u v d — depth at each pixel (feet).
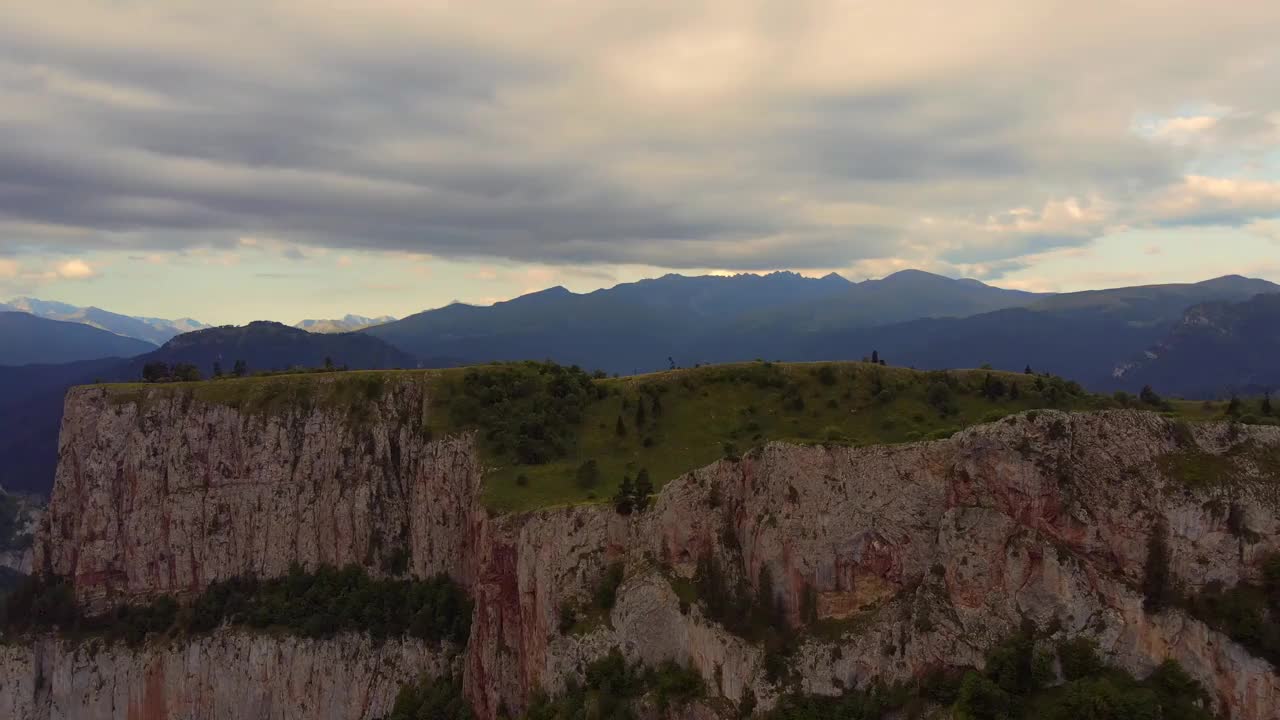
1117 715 281.95
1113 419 333.62
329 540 573.74
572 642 407.44
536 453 528.22
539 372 627.87
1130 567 313.32
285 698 533.55
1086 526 318.45
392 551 566.77
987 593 324.19
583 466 510.17
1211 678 294.66
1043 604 315.58
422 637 521.65
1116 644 304.50
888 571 348.59
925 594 335.47
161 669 545.03
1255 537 306.76
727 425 546.67
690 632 386.11
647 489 439.63
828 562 357.41
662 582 401.08
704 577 394.52
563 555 430.20
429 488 550.77
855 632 343.26
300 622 548.72
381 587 555.69
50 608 572.10
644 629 398.21
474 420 565.53
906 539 347.77
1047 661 303.89
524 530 446.19
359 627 538.47
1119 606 307.17
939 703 316.60
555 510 439.22
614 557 427.74
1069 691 295.48
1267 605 297.74
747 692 353.92
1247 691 289.53
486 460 530.27
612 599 412.98
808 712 336.08
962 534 332.39
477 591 476.95
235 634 548.72
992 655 311.47
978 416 499.51
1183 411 450.71
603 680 390.01
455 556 541.34
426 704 484.33
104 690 545.44
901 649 332.19
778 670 349.20
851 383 561.02
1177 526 312.71
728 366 610.24
